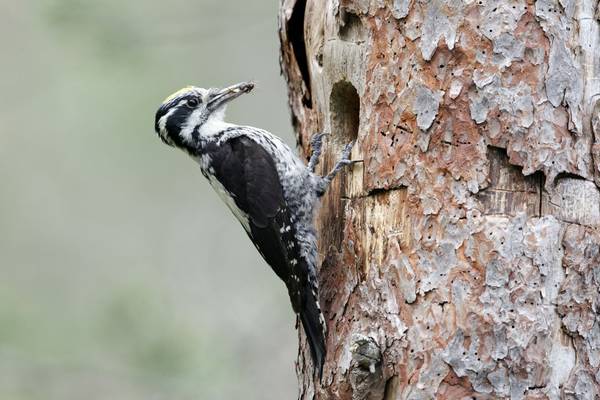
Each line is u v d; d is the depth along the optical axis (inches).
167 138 518.6
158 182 786.2
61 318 702.5
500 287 375.2
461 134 385.4
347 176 426.3
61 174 784.3
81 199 782.5
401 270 393.4
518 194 380.5
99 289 726.5
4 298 716.7
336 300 423.2
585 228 381.1
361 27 419.2
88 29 675.4
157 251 770.2
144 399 631.2
